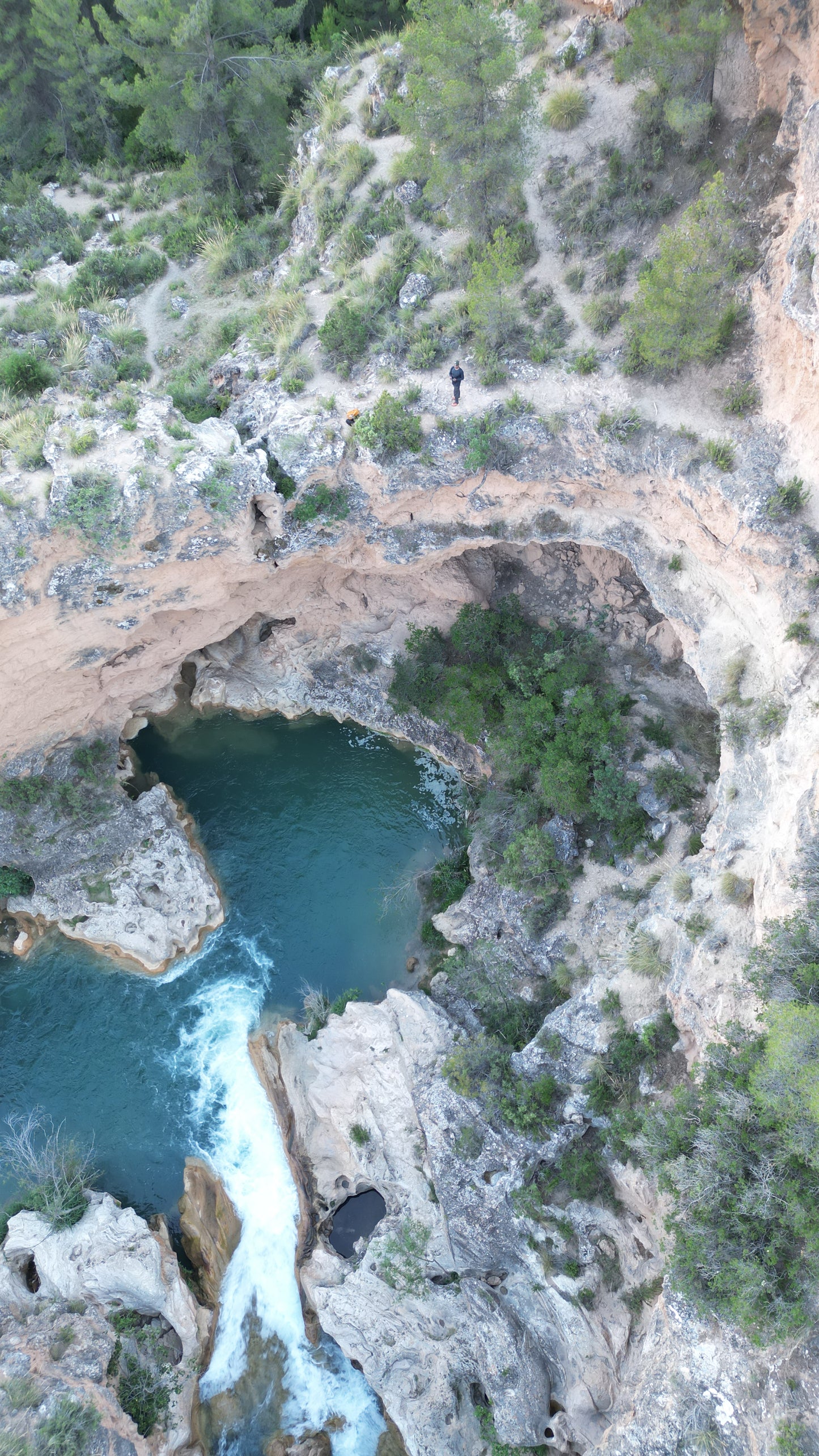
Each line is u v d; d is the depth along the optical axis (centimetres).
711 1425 1750
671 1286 1908
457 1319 2475
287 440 2741
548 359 2670
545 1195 2430
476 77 2608
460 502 2861
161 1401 2433
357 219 3222
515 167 2745
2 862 3200
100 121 4075
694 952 2327
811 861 1898
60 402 2839
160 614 3088
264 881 3431
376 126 3375
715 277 2233
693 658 2667
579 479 2659
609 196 2753
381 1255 2600
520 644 3475
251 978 3253
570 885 2972
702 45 2306
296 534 2931
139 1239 2602
